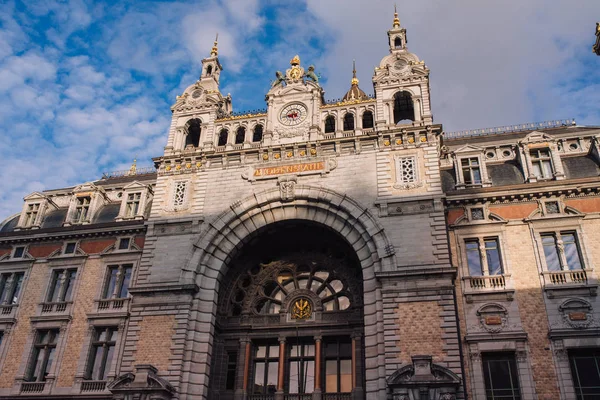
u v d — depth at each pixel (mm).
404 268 32281
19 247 42250
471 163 37156
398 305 31203
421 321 30500
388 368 29625
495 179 36281
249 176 38156
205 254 36344
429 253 32438
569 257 32156
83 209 43688
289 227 37500
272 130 39906
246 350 35531
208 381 33781
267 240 38688
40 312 38656
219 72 46719
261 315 36656
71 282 40031
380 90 39500
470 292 31875
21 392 35656
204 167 39562
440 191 34250
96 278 39031
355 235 34875
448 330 29922
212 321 34906
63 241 41406
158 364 32875
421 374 27969
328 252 38062
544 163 36031
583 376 28969
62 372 35781
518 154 36906
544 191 33531
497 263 33094
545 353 29484
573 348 29281
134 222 40062
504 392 29422
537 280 31562
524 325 30422
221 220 36938
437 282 31297
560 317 30141
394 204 34469
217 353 35812
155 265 36406
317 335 34969
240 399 34000
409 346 29984
